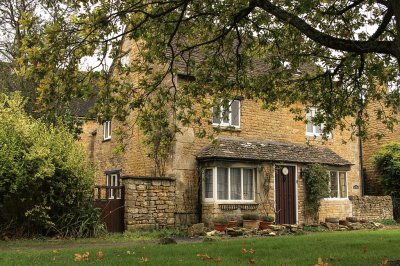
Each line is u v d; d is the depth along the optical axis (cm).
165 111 1127
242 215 1770
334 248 1020
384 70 1155
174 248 1020
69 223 1427
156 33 1035
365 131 1266
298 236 1404
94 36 883
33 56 824
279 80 1210
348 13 1119
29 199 1359
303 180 1986
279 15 820
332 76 1144
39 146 1345
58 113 1914
